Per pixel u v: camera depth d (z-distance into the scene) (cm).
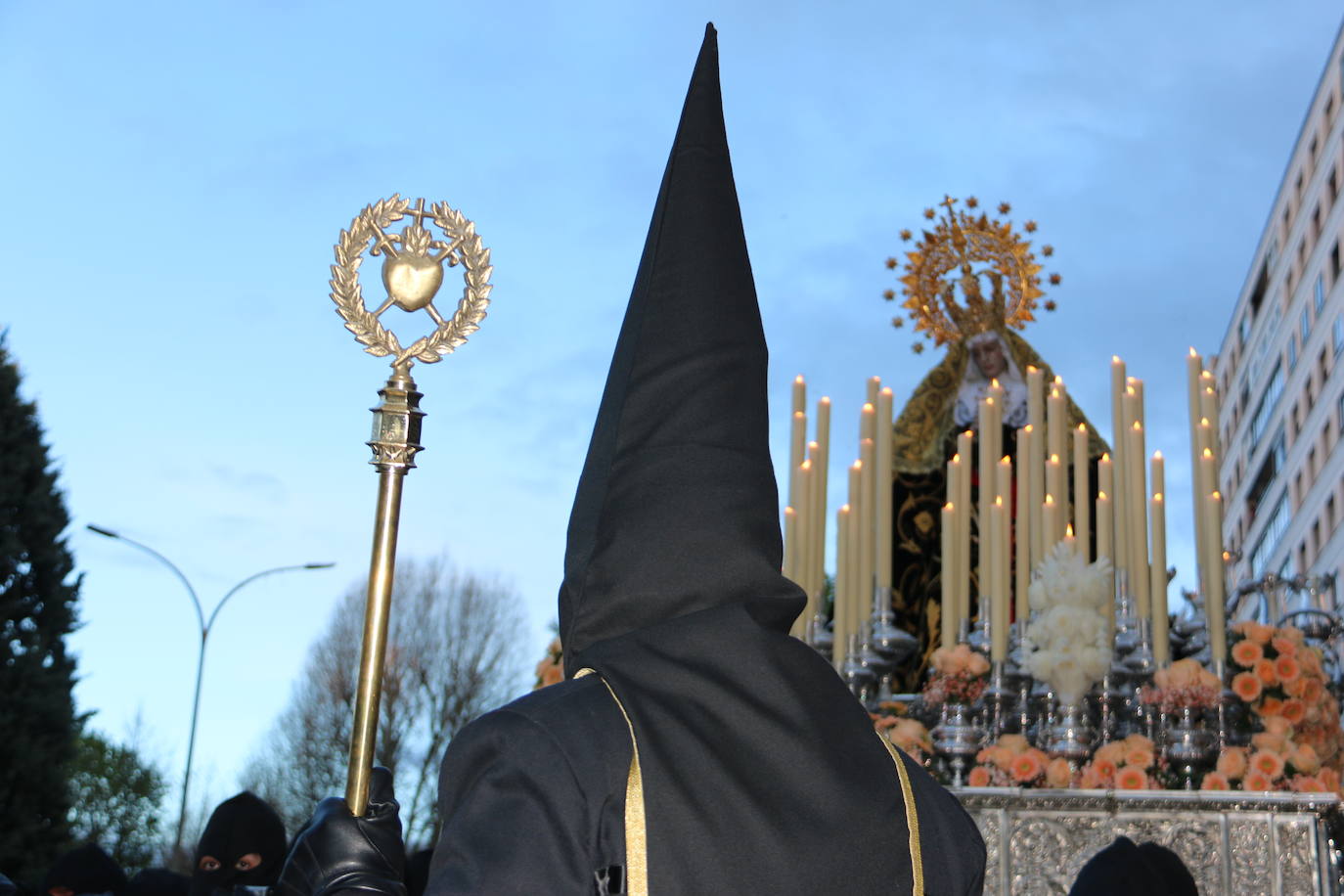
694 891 127
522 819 125
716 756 133
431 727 2819
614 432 148
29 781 1878
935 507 740
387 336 221
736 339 152
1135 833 457
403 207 223
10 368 2028
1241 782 472
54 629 1967
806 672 143
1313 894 445
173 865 2352
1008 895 456
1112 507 593
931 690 522
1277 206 4647
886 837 139
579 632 144
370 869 202
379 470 219
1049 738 499
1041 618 499
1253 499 5181
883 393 614
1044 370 770
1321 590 586
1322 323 4044
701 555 142
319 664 2848
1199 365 585
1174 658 589
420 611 2859
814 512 587
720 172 160
